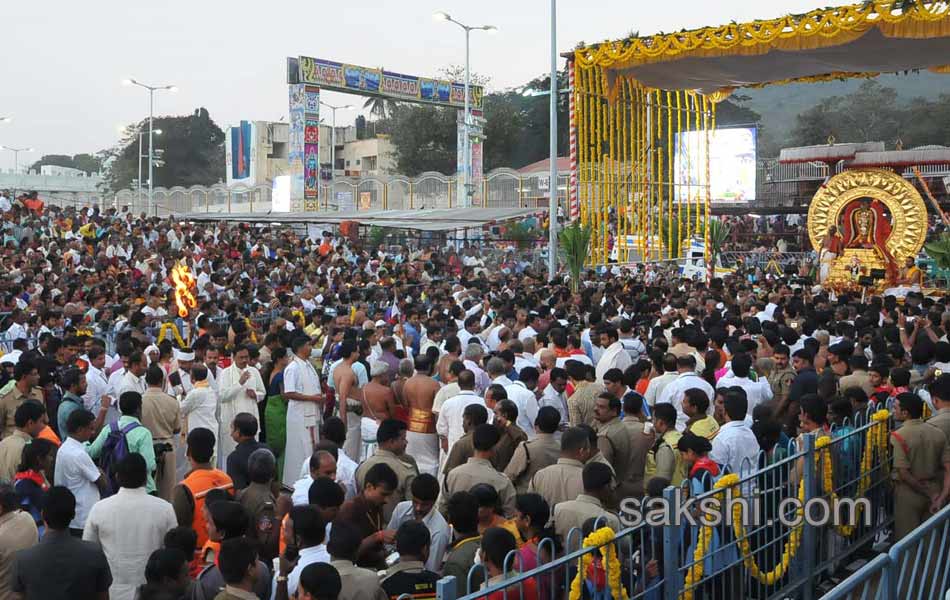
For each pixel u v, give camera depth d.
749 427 8.45
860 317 15.40
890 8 22.22
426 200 46.25
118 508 6.69
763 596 7.38
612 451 8.14
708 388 9.59
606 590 5.61
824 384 10.12
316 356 14.36
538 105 79.38
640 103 31.94
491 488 6.33
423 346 13.89
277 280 23.80
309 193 46.19
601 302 19.19
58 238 29.80
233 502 6.07
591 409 9.56
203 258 27.22
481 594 4.79
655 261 32.09
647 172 32.69
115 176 102.44
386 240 38.84
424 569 5.68
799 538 7.79
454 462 8.30
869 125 91.50
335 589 4.86
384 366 10.52
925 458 8.30
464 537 6.15
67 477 8.05
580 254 25.62
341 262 28.78
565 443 7.09
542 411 7.87
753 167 46.25
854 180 31.20
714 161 47.03
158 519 6.75
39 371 10.46
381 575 5.73
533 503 6.10
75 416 8.14
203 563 6.22
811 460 7.89
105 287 18.38
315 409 11.39
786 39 23.91
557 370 10.34
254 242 33.19
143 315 13.99
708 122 35.22
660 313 17.02
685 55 25.94
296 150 45.94
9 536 6.33
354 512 6.59
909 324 14.80
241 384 11.30
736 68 28.45
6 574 6.30
